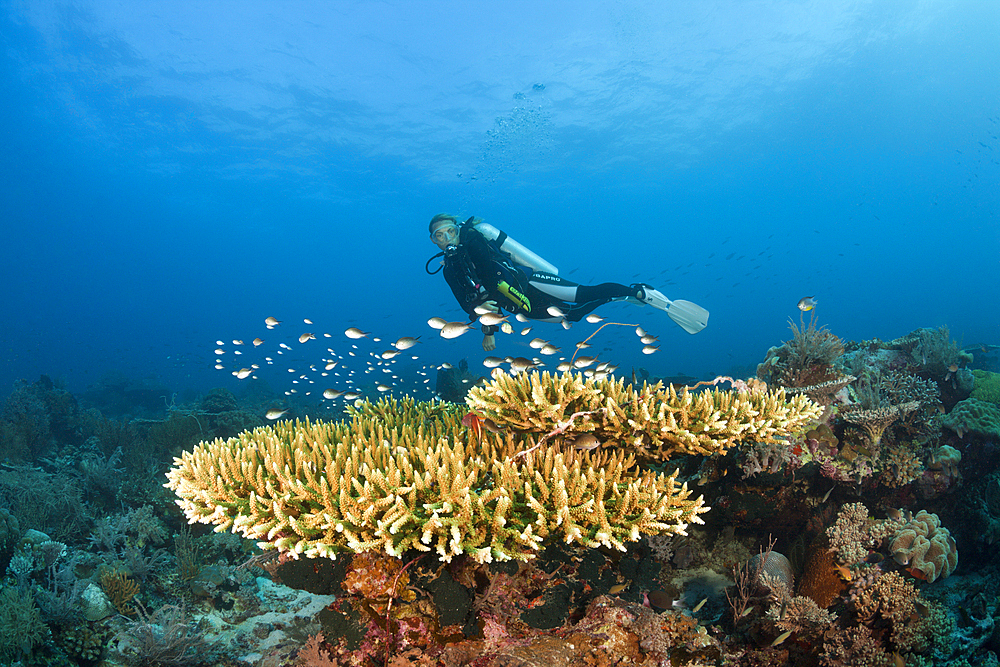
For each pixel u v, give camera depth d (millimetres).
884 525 3305
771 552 3428
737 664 2859
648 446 3025
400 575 2691
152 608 4699
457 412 4109
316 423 3541
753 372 10766
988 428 4098
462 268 5609
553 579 2785
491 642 2637
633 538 2332
